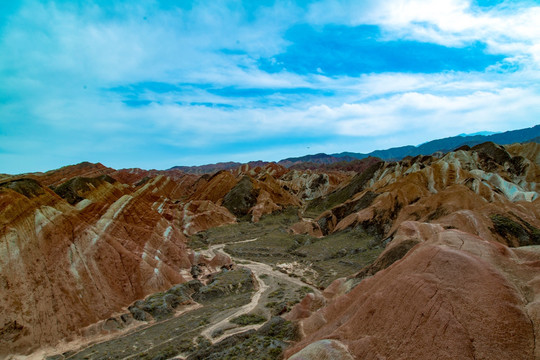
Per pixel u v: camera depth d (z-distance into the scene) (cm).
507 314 1728
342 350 2042
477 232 5219
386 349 1889
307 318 3012
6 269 3625
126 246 5347
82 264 4316
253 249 7538
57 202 4956
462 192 6812
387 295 2202
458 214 5591
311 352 2120
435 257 2247
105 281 4419
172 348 3181
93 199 6400
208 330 3575
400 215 7169
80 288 4069
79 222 4869
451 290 1948
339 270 5609
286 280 5506
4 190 4309
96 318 3919
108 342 3553
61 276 4016
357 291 2875
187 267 6356
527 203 6206
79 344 3516
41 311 3581
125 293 4538
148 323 4041
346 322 2369
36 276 3806
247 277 5378
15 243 3866
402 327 1928
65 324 3644
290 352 2494
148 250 5828
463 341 1688
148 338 3522
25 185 4725
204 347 3138
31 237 4075
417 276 2159
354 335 2159
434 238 2748
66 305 3803
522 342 1605
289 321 3180
